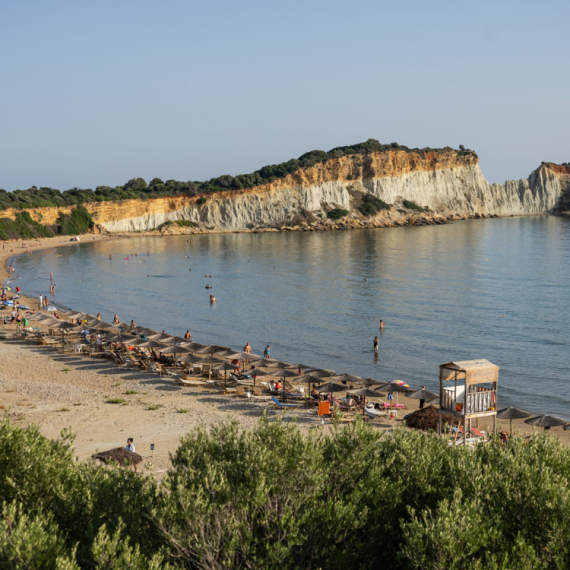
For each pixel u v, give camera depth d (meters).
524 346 58.19
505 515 14.18
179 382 43.75
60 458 15.75
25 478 14.59
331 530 13.81
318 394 40.34
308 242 180.50
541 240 180.12
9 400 37.34
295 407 38.72
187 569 12.94
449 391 28.11
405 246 164.62
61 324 55.53
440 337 62.62
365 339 62.38
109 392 40.47
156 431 31.94
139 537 13.20
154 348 51.69
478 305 80.94
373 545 14.45
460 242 175.12
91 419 33.94
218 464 14.67
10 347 54.66
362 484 15.25
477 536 12.87
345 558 13.66
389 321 71.12
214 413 36.00
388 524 14.53
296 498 14.02
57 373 45.56
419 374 49.91
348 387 38.44
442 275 110.44
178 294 94.06
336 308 79.81
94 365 48.56
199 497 13.01
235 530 13.02
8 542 11.48
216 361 49.56
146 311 80.44
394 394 43.41
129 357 49.06
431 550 12.78
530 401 42.09
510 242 174.50
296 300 86.38
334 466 15.65
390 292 92.38
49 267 130.62
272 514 13.77
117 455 24.50
